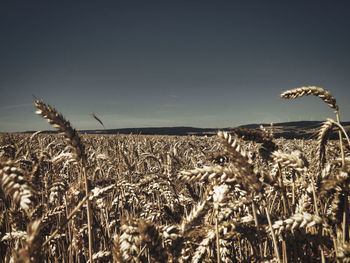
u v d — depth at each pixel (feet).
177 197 12.98
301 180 9.00
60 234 10.69
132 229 6.24
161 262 6.03
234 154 6.37
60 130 6.81
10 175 4.78
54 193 10.82
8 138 21.81
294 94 8.20
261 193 6.63
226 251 8.41
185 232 7.17
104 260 9.29
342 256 6.05
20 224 10.06
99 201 10.78
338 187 6.75
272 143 7.91
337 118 8.00
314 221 6.81
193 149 31.17
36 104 6.56
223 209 8.56
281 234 8.01
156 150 31.94
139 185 13.32
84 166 7.35
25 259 4.95
